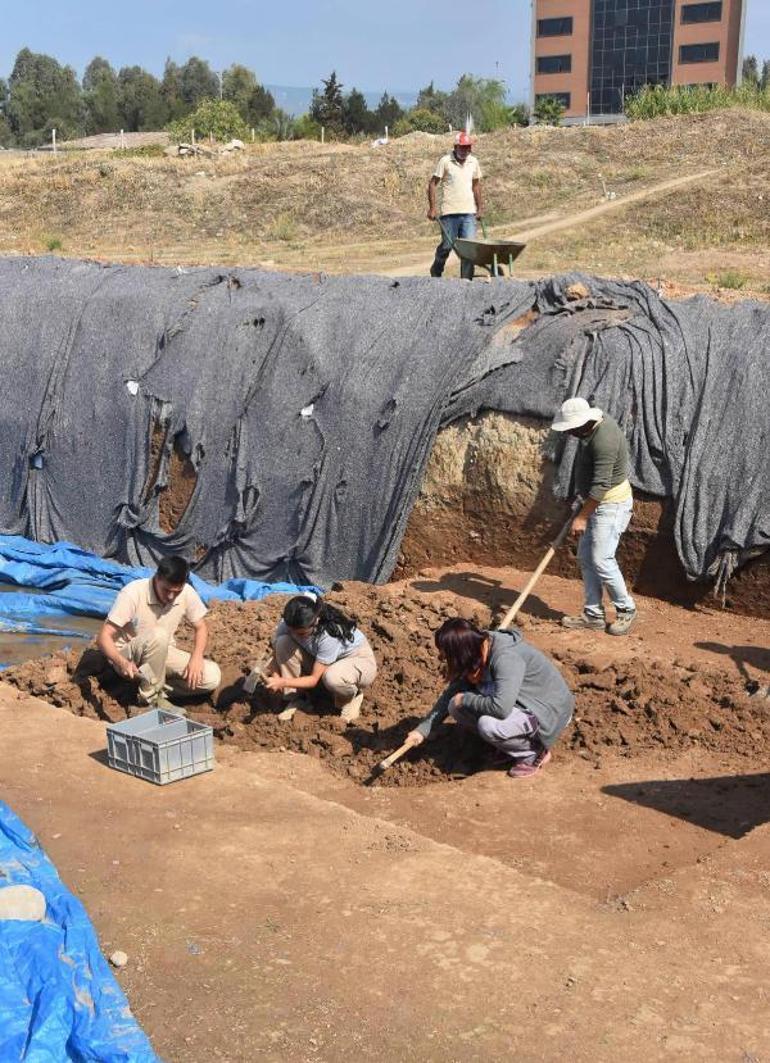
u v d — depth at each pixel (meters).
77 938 4.28
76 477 13.50
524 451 10.44
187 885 4.98
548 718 6.40
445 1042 3.90
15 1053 3.72
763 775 6.52
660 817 5.96
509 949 4.45
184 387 12.62
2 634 10.81
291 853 5.28
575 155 32.91
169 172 33.78
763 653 8.62
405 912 4.73
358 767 6.64
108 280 14.05
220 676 7.68
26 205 32.75
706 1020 4.00
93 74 140.50
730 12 73.62
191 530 12.48
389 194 30.78
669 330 10.15
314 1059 3.83
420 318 11.45
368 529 11.27
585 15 76.81
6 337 14.19
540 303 11.19
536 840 5.69
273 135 54.31
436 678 8.06
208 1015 4.06
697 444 9.62
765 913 4.75
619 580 8.88
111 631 7.22
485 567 10.88
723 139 32.75
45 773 6.20
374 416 11.25
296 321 12.02
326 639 7.09
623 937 4.55
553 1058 3.81
